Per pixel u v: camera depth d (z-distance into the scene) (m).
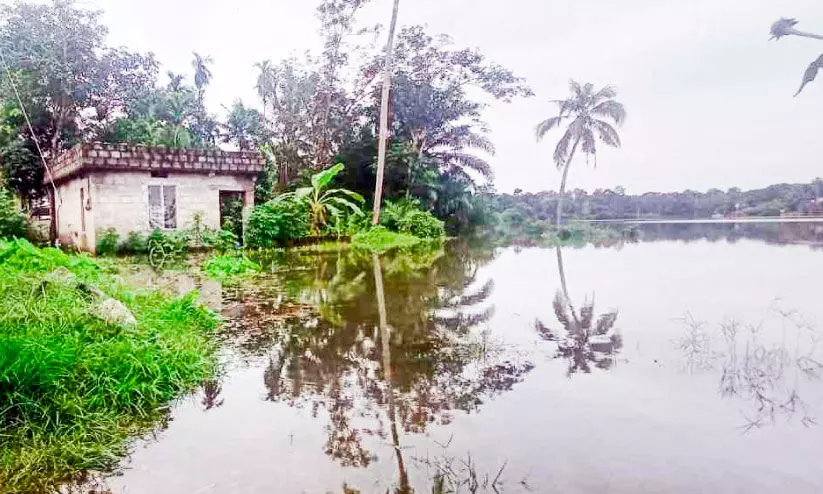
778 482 2.15
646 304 6.14
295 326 5.14
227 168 13.98
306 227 15.64
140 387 3.11
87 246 13.17
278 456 2.46
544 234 24.52
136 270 9.62
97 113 20.16
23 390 2.73
